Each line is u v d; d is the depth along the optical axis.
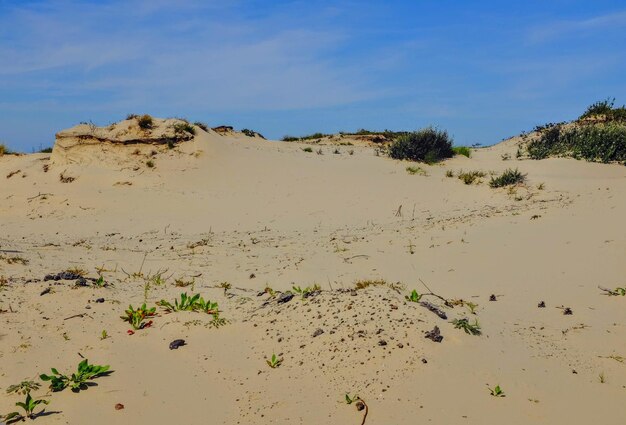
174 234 10.05
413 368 4.08
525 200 11.68
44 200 12.57
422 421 3.60
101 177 13.73
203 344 4.68
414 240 8.80
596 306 5.71
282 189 13.38
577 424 3.65
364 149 20.81
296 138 28.38
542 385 4.07
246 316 5.29
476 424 3.59
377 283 6.16
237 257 8.03
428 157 16.17
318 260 7.78
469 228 9.37
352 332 4.51
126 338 4.71
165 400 3.87
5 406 3.66
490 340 4.66
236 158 15.46
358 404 3.75
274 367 4.28
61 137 14.91
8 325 4.65
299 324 4.85
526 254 7.62
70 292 5.56
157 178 13.90
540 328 5.19
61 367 4.17
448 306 5.49
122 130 15.15
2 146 17.17
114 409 3.72
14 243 8.70
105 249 8.52
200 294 6.03
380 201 12.38
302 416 3.69
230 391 4.00
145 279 6.60
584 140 16.06
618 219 8.96
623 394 4.04
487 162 16.22
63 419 3.57
